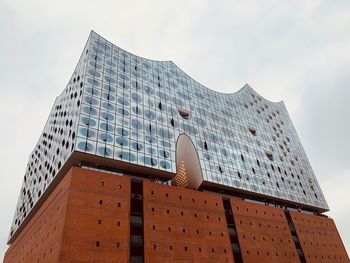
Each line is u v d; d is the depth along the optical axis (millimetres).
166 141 42312
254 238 41656
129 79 45500
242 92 71750
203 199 39250
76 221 27328
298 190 59219
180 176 46000
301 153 72125
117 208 30625
